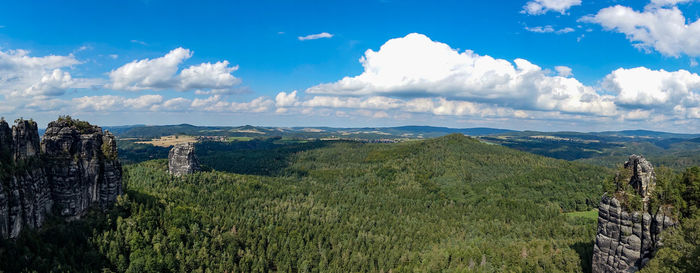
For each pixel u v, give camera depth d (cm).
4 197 8738
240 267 14125
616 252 9156
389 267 15600
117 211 12275
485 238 17725
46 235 9956
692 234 7769
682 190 8794
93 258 10481
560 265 11194
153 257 11675
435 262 14525
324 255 16412
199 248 13612
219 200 19538
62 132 11038
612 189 9444
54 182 10644
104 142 12575
